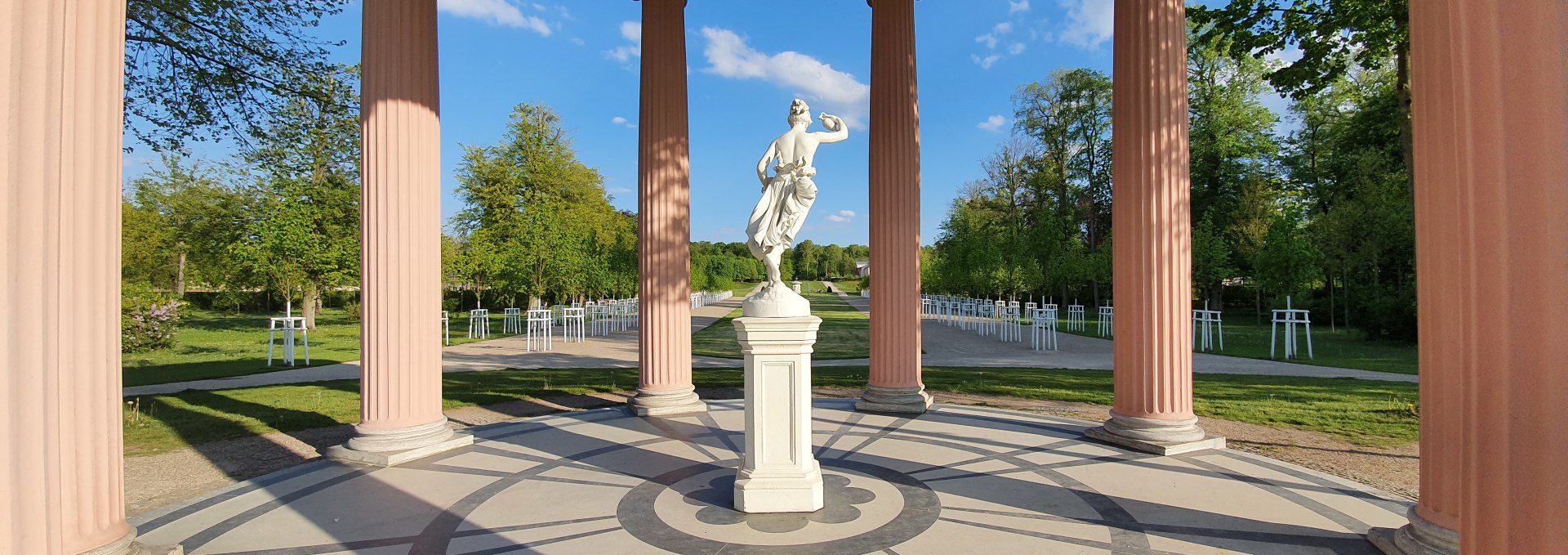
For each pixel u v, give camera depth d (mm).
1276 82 15164
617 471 7602
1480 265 3242
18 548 3385
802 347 6254
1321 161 41875
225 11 15094
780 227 6547
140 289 24703
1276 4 14062
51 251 3617
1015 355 22875
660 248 11250
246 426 10242
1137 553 5176
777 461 6281
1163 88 8492
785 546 5328
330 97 17281
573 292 36000
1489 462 3117
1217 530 5633
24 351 3441
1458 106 3766
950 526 5742
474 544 5438
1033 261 36031
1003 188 62188
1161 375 8430
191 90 15500
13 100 3391
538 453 8461
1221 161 45500
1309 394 12805
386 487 6992
